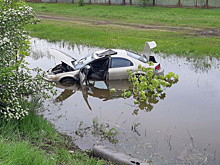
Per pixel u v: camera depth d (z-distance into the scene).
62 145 7.89
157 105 10.74
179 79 13.39
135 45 20.02
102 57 13.03
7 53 8.53
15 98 7.98
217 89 12.09
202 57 16.94
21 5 9.82
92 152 7.56
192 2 41.09
